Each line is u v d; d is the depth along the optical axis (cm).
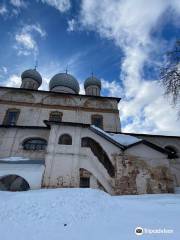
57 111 2091
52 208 611
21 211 581
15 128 1684
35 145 1636
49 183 1220
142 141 1366
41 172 1262
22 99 2153
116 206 669
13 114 2008
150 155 1335
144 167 1276
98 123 2102
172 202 741
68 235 411
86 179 1342
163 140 1939
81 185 1318
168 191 1225
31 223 493
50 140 1407
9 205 636
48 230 445
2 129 1672
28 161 1395
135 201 760
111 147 1348
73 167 1310
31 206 625
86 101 2283
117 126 2070
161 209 619
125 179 1207
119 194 1154
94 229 444
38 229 452
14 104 2066
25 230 446
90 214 571
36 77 2831
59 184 1229
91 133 1507
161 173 1280
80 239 386
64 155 1353
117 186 1179
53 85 2850
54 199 700
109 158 1312
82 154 1394
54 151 1359
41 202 666
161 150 1362
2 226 474
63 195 754
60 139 1458
